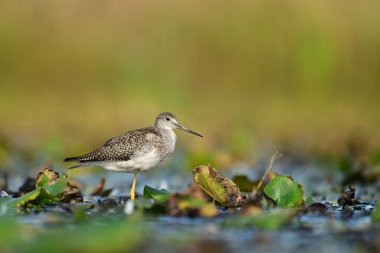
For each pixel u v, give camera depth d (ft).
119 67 80.53
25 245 23.85
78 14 80.12
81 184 41.81
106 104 78.64
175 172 52.06
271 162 37.63
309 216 31.12
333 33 79.87
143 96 80.48
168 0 80.53
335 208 34.04
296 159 58.75
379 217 29.45
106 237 22.99
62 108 77.92
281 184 32.73
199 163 52.13
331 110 77.97
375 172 43.88
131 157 38.88
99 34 80.43
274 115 77.51
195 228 28.37
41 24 80.12
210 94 80.69
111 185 45.37
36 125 71.10
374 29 79.46
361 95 80.89
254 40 80.59
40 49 80.07
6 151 55.62
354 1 79.56
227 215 31.01
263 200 32.35
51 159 53.57
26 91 80.33
